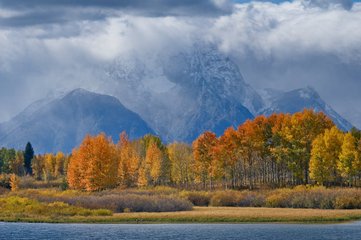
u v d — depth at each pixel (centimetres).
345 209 8762
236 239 6062
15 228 7169
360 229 6762
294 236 6212
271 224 7412
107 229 7062
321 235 6262
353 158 10681
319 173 10931
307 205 9125
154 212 8712
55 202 8888
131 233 6644
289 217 7662
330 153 10969
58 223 7725
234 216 7812
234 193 10112
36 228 7175
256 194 10038
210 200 10038
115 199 9081
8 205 8962
